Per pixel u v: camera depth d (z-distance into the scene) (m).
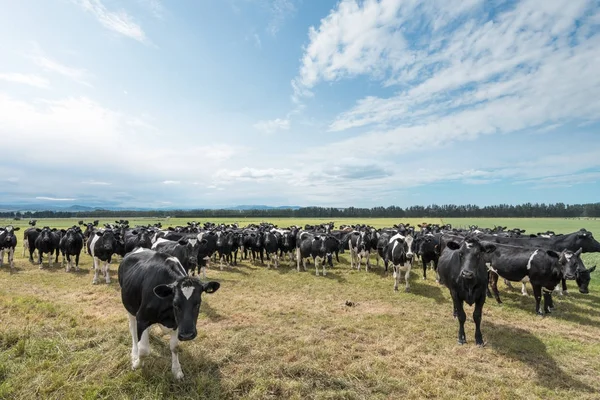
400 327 8.19
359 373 5.79
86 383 5.18
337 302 10.54
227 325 8.12
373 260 19.81
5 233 15.99
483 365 6.23
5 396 4.79
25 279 13.45
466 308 9.88
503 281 13.42
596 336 7.85
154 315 5.29
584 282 9.94
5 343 6.34
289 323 8.40
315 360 6.22
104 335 6.85
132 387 5.09
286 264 18.45
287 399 4.97
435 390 5.30
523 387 5.47
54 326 7.30
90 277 13.98
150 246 15.47
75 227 16.11
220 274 15.27
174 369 5.45
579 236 12.66
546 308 9.70
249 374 5.59
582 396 5.25
